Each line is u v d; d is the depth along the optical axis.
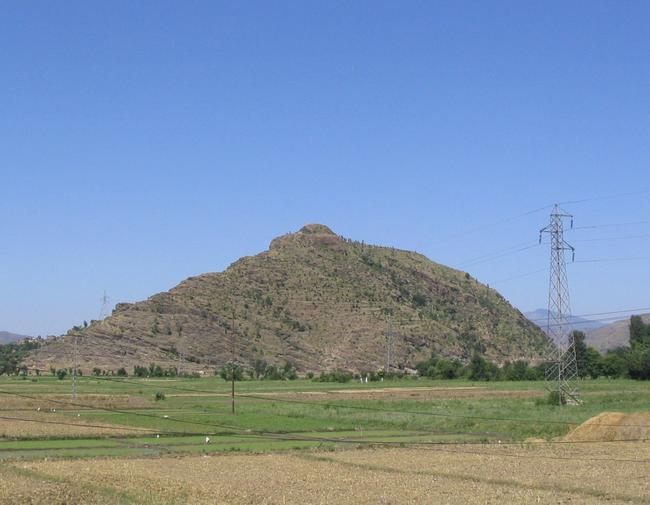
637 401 122.56
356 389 171.00
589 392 144.62
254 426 95.69
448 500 45.94
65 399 128.50
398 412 112.00
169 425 94.50
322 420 104.44
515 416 106.25
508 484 52.88
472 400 132.50
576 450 74.56
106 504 44.00
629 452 72.69
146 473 55.62
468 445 78.94
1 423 91.88
